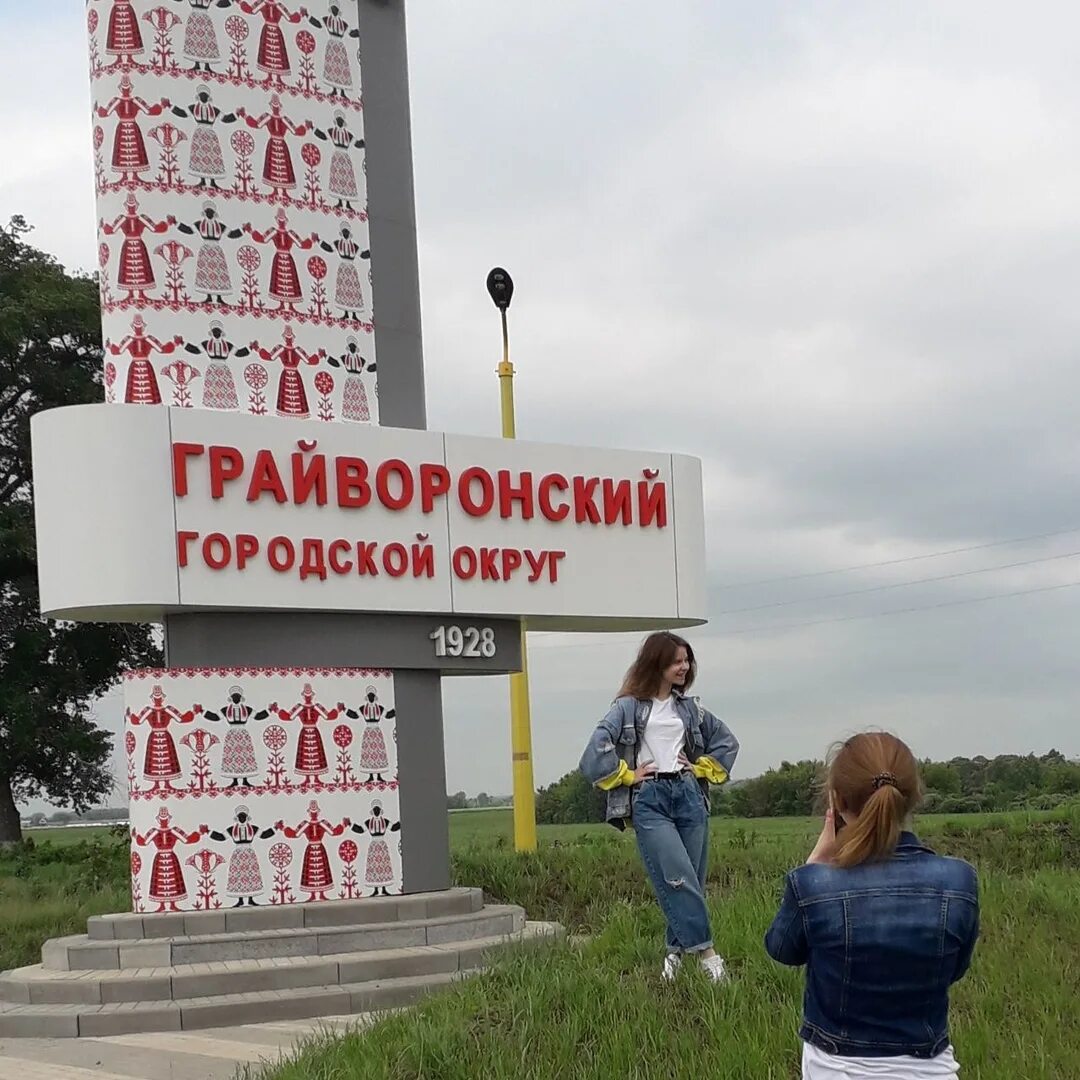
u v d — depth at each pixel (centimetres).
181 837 1050
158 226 1117
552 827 3117
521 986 702
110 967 964
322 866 1094
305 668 1109
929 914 368
